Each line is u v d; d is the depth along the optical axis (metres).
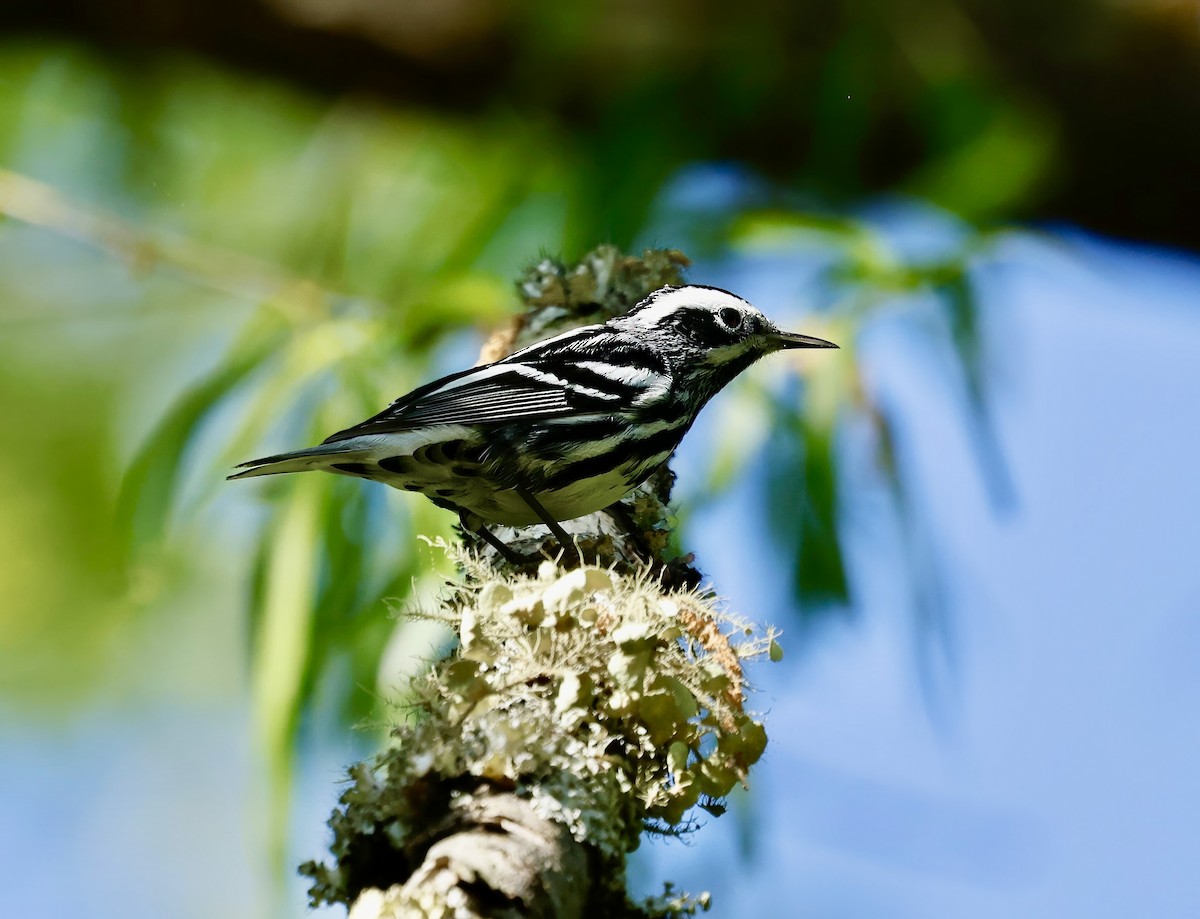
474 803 5.76
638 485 9.80
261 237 13.98
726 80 12.45
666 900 6.09
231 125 14.12
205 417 9.91
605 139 12.05
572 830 5.76
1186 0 12.64
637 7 12.60
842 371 10.69
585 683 6.48
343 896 5.75
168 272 13.30
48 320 13.79
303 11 12.38
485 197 12.05
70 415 14.55
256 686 9.28
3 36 12.07
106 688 14.60
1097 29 12.57
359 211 13.33
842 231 11.25
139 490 9.76
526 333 10.38
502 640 6.70
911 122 12.49
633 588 7.07
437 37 12.58
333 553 9.48
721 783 6.64
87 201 14.08
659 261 10.73
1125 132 12.54
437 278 11.63
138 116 13.17
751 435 10.61
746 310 10.40
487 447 9.16
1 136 13.94
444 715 6.17
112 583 14.38
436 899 5.22
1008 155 11.94
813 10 12.55
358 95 12.88
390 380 10.30
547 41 12.64
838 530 10.45
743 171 12.77
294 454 8.74
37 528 14.33
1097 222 12.87
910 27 12.41
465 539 9.55
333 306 10.80
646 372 9.80
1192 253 12.94
